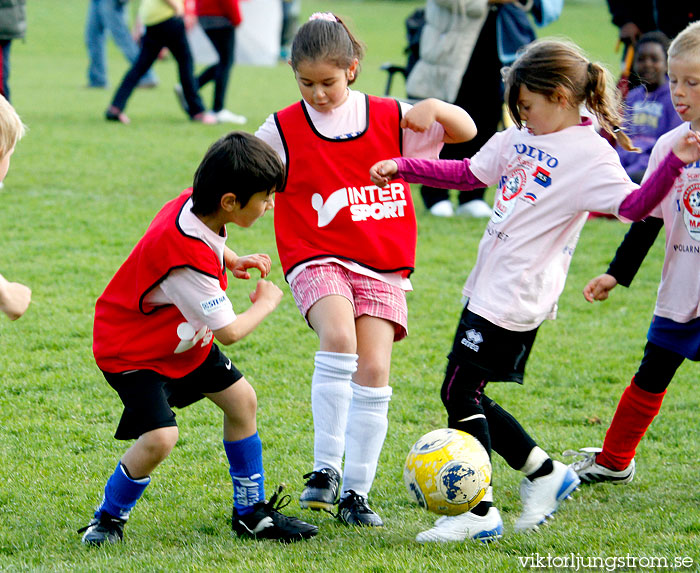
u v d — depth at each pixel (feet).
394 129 40.01
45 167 103.91
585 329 65.72
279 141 39.65
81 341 58.49
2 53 95.09
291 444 45.75
